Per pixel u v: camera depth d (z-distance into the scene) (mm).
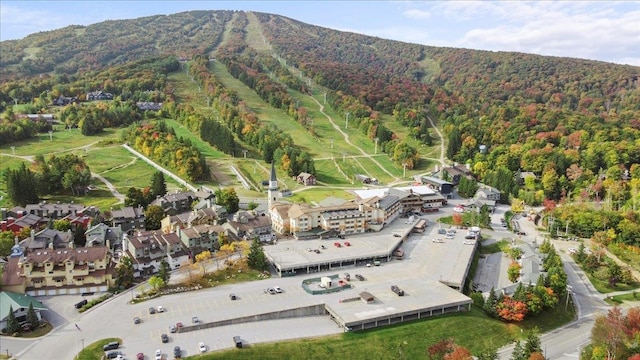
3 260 183125
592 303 191875
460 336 154000
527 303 168375
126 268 170500
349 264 199250
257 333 144500
